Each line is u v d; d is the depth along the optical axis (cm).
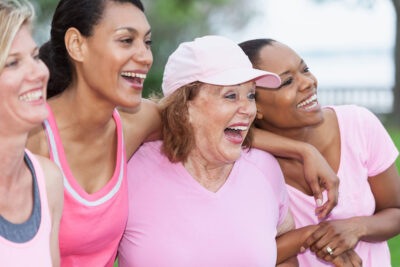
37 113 195
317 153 302
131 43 239
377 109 2152
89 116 248
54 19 246
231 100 268
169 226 268
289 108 304
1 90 188
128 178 279
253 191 280
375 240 309
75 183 245
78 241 250
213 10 2977
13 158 199
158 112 287
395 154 322
